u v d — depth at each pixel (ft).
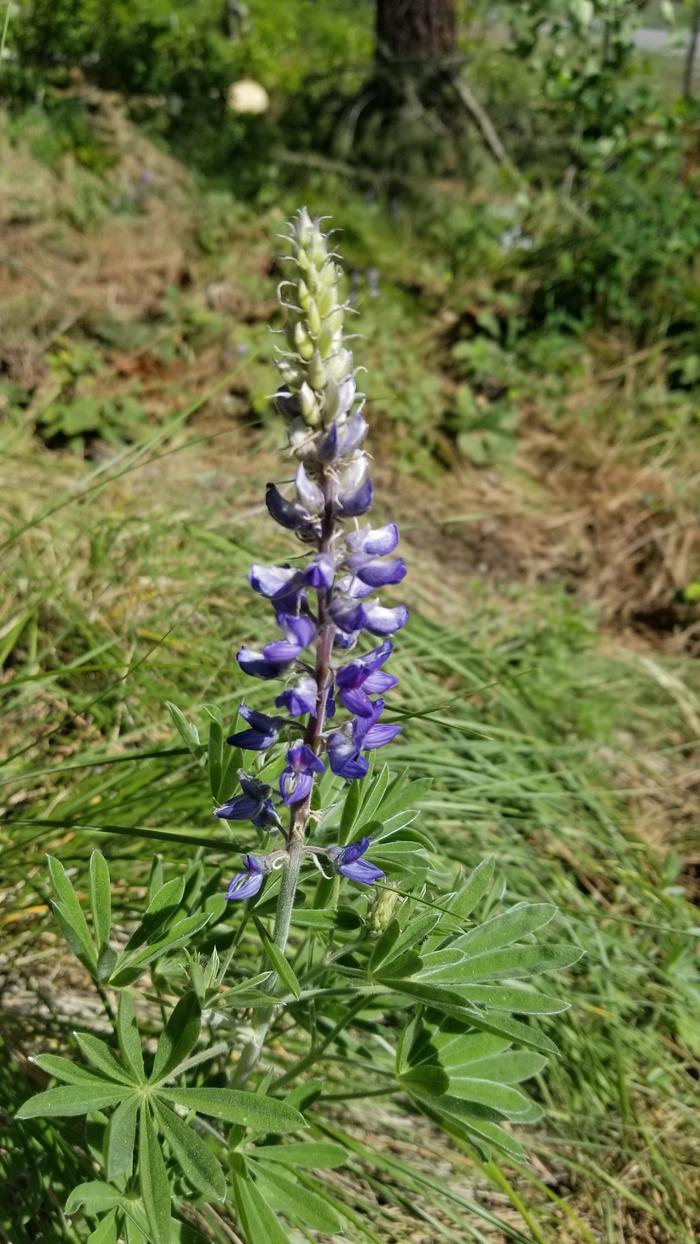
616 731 2.07
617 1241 1.26
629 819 1.86
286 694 0.83
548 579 2.49
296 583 0.82
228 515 2.17
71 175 3.62
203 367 2.80
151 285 3.12
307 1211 0.92
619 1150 1.33
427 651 1.95
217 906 1.02
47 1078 1.16
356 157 4.47
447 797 1.57
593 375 3.13
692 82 4.80
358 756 0.86
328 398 0.78
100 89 4.83
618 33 3.48
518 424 2.96
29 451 2.26
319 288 0.77
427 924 0.93
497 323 3.21
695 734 2.08
